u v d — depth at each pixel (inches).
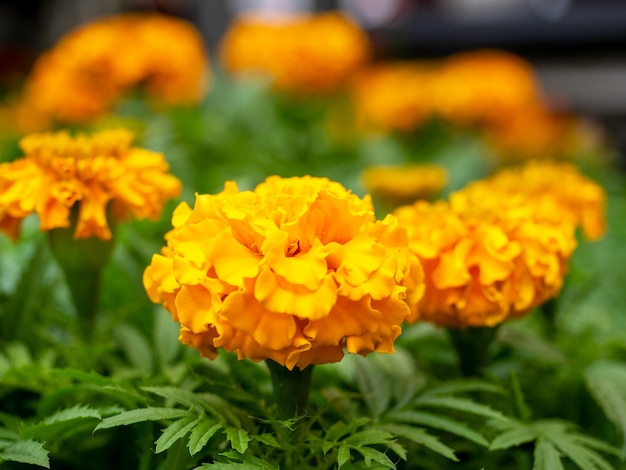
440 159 32.8
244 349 11.4
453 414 14.4
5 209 14.0
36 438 12.7
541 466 12.7
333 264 11.5
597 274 20.3
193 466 12.8
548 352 15.8
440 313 13.8
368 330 11.4
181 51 28.9
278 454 12.8
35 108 31.2
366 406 14.1
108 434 14.2
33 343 15.9
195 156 27.5
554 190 16.7
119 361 15.6
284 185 12.5
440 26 47.8
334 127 34.9
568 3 48.2
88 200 14.1
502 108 33.2
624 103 47.8
